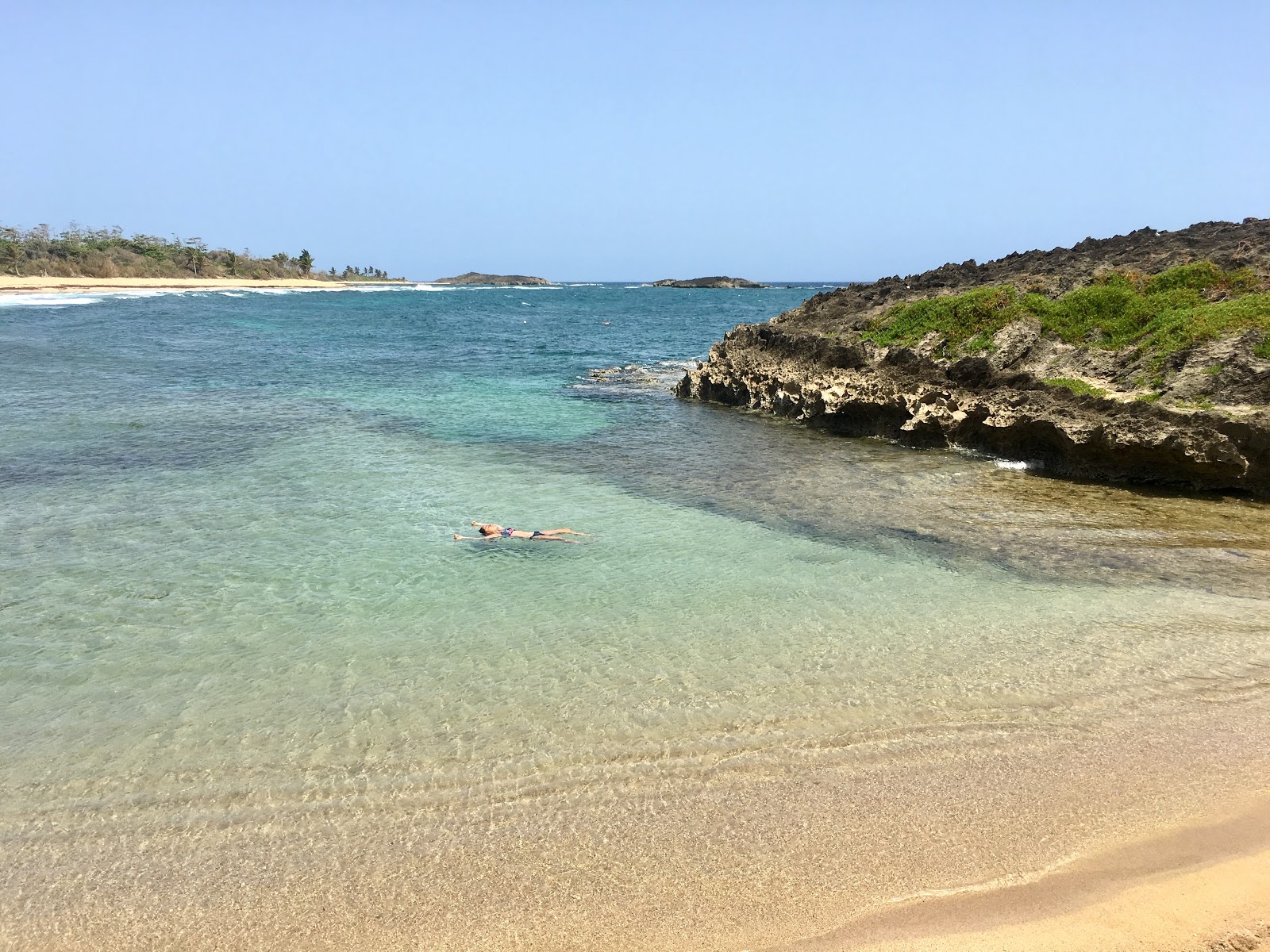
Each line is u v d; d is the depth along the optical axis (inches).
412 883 254.2
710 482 729.6
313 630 420.5
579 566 517.7
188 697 355.9
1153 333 852.0
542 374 1530.5
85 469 727.7
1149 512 638.5
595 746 324.2
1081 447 738.8
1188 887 250.4
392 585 481.4
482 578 495.5
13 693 355.6
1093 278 1032.8
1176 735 336.5
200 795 292.8
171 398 1125.1
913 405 908.0
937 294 1251.2
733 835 275.9
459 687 366.3
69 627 418.6
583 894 250.1
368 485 699.4
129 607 443.8
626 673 380.8
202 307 3380.9
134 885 253.1
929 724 342.6
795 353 1178.6
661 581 494.6
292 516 605.3
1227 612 453.1
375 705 350.6
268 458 788.6
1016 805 292.0
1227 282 884.0
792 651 403.9
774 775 307.9
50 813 282.7
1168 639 419.8
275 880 255.3
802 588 485.7
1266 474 672.4
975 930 235.0
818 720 343.6
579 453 847.1
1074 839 275.0
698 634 422.0
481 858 264.7
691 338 2615.7
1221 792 299.6
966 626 434.9
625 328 3034.0
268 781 300.8
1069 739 333.1
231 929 237.0
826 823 282.0
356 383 1337.4
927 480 741.3
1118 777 308.2
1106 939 229.8
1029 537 578.9
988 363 890.1
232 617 433.1
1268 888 248.5
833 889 252.1
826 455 850.1
